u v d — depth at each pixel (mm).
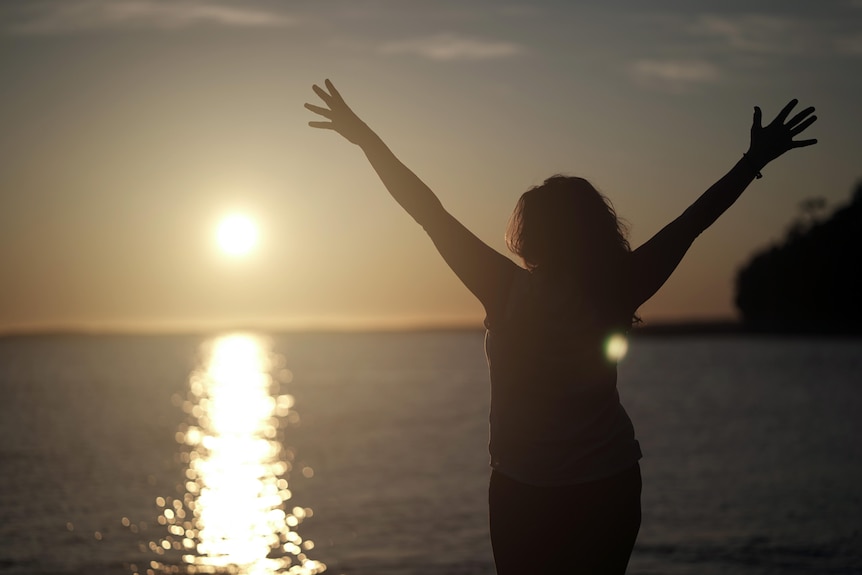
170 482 18094
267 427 32938
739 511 13172
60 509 14273
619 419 2602
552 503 2516
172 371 96625
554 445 2531
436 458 22047
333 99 2746
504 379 2594
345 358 136125
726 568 9586
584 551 2521
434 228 2645
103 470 20203
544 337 2551
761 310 125500
